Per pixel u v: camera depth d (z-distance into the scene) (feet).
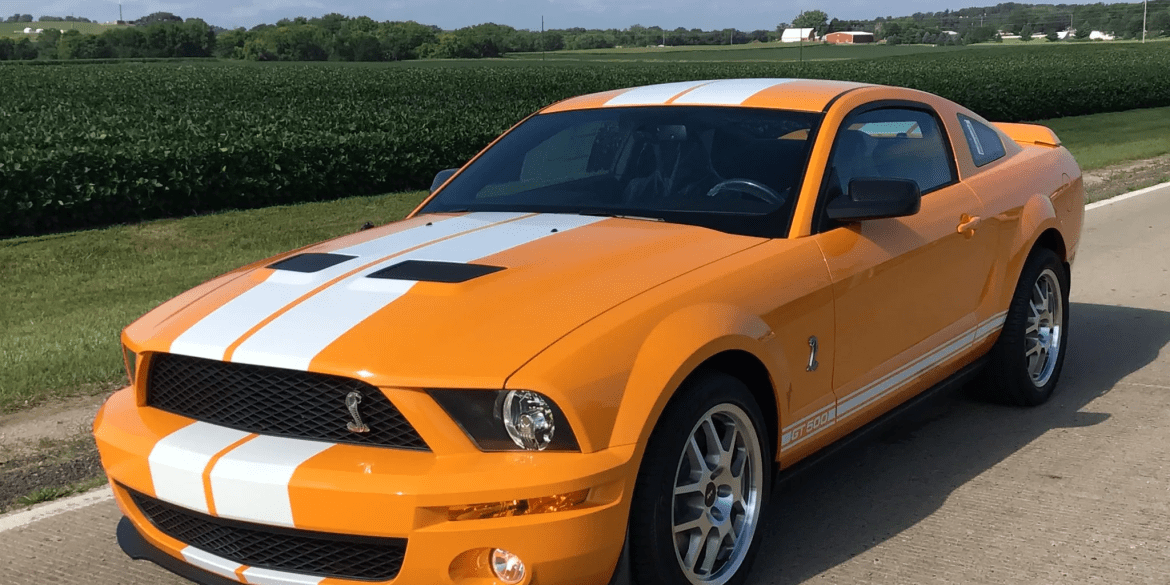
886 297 12.43
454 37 507.71
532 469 8.45
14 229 45.42
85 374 19.56
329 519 8.58
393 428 8.82
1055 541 11.64
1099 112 123.34
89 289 32.27
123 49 481.87
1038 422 15.81
